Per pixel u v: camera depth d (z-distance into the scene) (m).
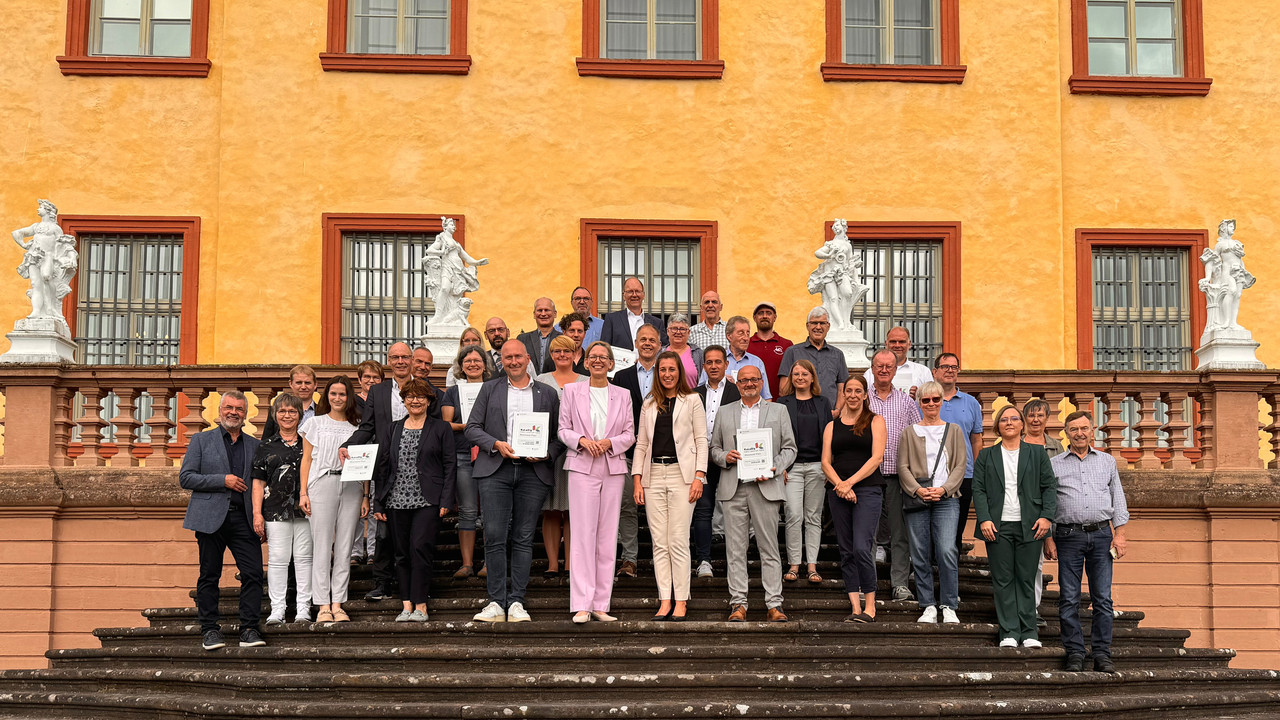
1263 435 15.91
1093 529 9.91
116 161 16.16
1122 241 16.55
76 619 12.55
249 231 15.92
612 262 16.39
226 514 9.76
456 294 13.70
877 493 10.05
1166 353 16.58
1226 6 16.88
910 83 16.56
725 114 16.47
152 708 9.10
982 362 16.17
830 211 16.39
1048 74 16.55
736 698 8.79
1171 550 13.05
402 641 9.56
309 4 16.23
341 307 16.02
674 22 16.72
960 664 9.53
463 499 10.61
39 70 16.20
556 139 16.33
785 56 16.56
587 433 9.81
